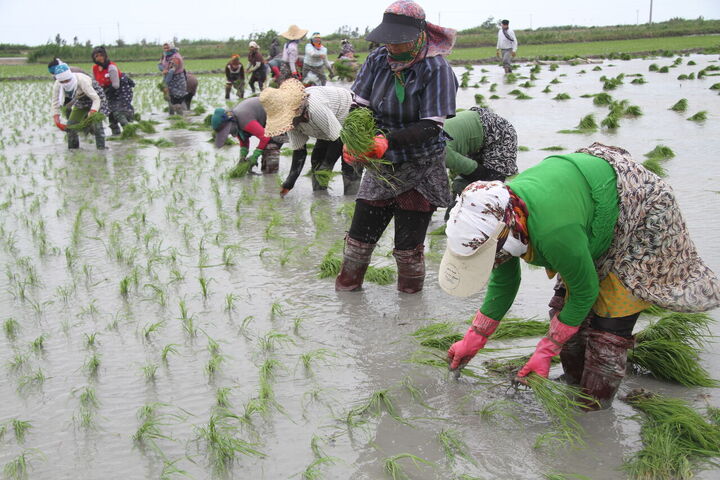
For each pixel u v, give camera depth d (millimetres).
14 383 4449
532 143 11656
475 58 36938
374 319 5285
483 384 4297
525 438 3719
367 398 4164
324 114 7121
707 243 6266
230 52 54781
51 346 4941
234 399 4180
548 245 3439
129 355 4770
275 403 4102
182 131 15609
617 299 3723
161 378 4449
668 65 27516
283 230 7574
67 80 12977
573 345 4148
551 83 21984
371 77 5156
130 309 5539
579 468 3449
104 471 3533
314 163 9039
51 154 12984
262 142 10039
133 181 10258
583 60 31875
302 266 6469
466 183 7039
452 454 3570
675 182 8531
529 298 5562
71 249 7074
